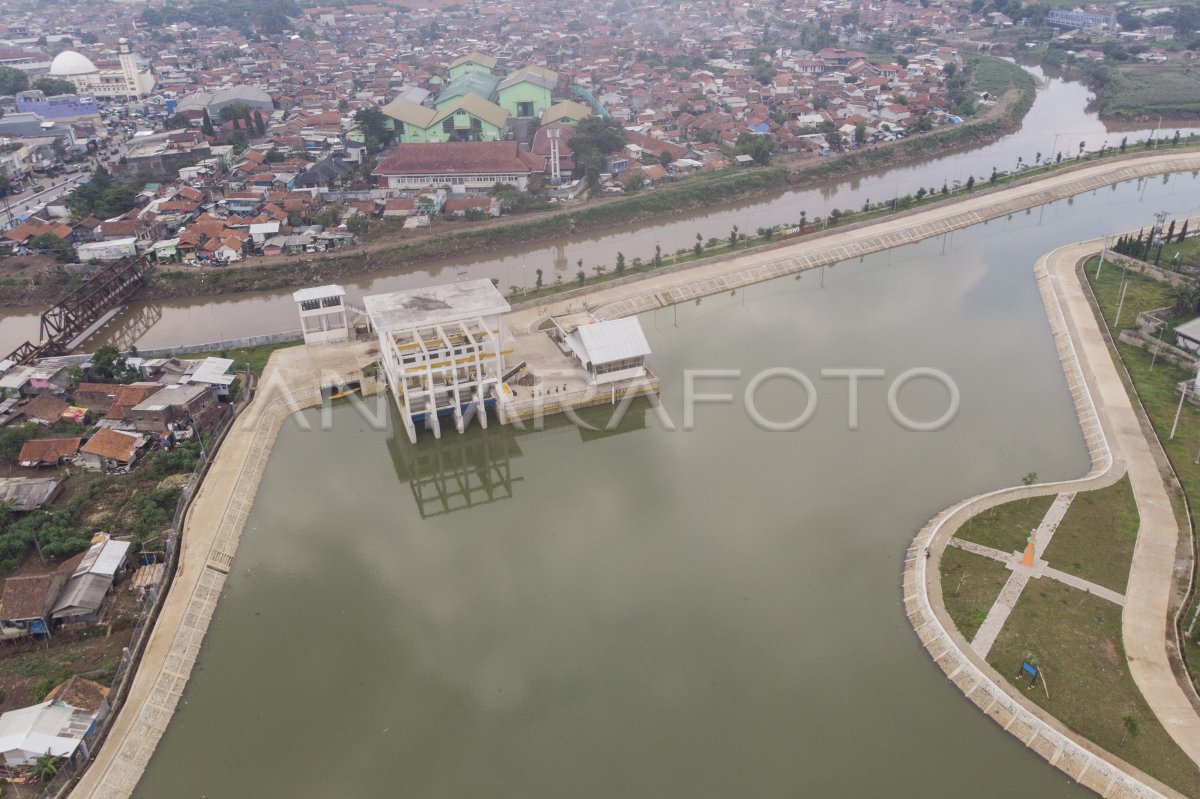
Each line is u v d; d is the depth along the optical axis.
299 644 69.94
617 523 84.25
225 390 102.56
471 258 158.75
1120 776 54.84
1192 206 177.00
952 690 63.34
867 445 95.19
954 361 113.94
